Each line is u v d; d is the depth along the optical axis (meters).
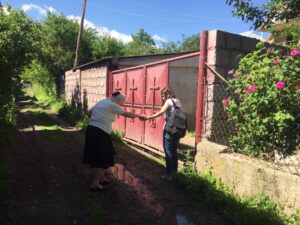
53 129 9.84
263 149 4.09
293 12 5.44
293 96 3.69
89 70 12.21
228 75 4.88
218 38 4.79
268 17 5.66
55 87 21.83
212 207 3.86
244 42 5.00
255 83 3.88
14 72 8.48
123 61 10.34
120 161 6.04
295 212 3.36
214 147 4.52
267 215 3.37
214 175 4.44
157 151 6.42
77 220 3.49
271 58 4.18
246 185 3.91
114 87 8.98
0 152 5.91
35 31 10.86
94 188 4.35
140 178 4.98
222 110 4.89
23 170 5.17
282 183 3.50
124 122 8.24
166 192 4.38
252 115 3.93
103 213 3.65
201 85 5.01
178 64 10.00
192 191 4.29
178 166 5.35
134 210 3.80
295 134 3.80
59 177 4.90
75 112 12.85
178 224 3.48
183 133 4.83
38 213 3.63
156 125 6.52
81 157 6.20
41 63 20.83
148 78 6.89
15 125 9.09
